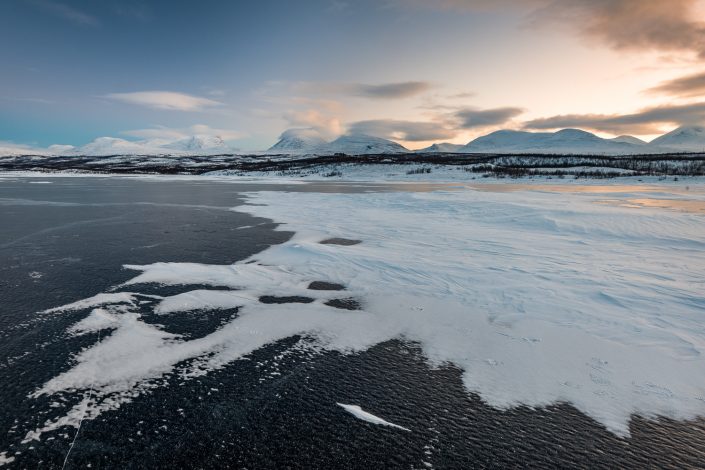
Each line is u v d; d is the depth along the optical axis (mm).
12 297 8539
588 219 16547
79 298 8516
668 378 5430
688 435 4492
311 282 9555
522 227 16422
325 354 6254
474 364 5914
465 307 7922
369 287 9164
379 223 17891
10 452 4238
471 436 4520
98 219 19188
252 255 12203
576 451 4293
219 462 4129
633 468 4082
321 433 4562
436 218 19172
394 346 6496
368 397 5203
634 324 6949
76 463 4098
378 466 4090
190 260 11609
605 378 5473
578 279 9352
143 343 6531
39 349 6332
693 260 10992
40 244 13664
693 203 23406
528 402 5062
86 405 5000
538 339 6566
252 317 7562
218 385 5441
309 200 27734
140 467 4059
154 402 5070
